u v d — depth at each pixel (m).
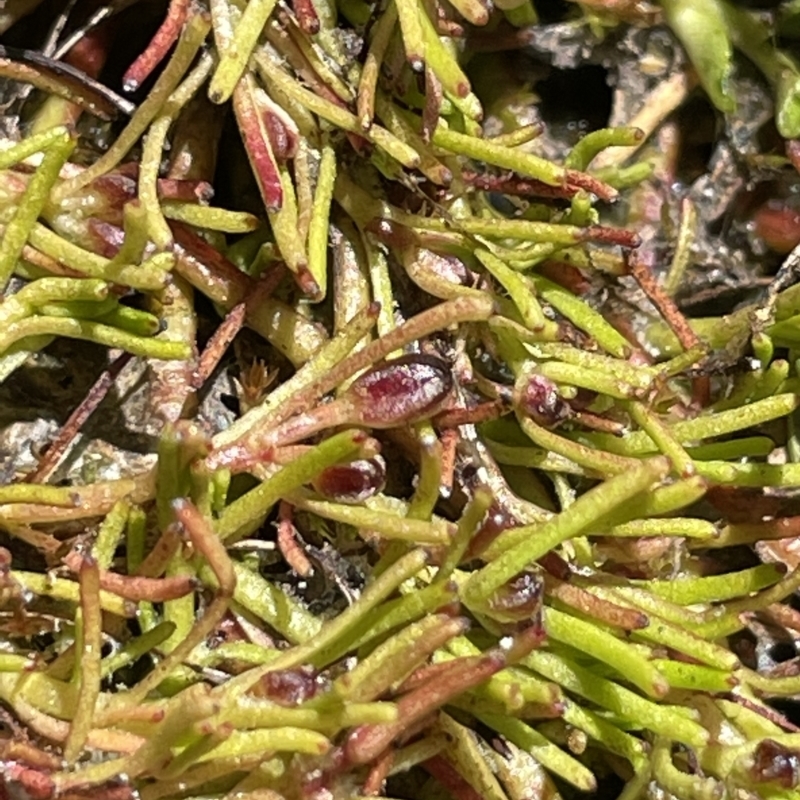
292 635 0.06
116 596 0.06
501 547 0.06
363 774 0.06
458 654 0.06
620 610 0.06
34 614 0.06
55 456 0.06
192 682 0.06
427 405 0.06
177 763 0.06
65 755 0.06
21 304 0.06
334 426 0.06
